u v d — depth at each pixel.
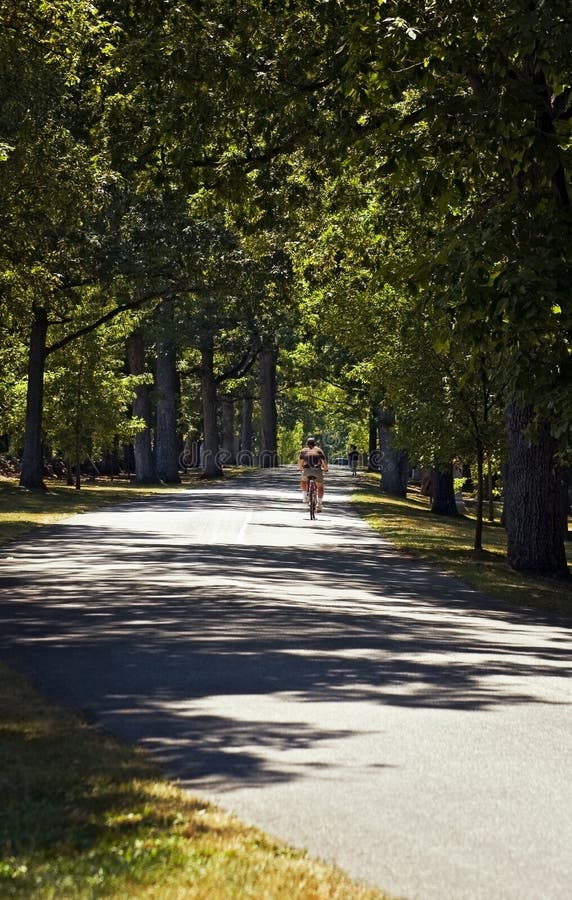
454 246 16.16
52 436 60.50
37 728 8.46
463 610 18.78
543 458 27.50
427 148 18.58
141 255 45.75
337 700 10.33
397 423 34.06
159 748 8.27
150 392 75.88
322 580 21.88
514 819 6.74
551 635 16.31
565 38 15.84
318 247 32.38
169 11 22.88
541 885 5.61
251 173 27.09
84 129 35.03
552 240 15.74
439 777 7.68
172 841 5.78
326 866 5.62
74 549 26.50
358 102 18.53
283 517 41.03
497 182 20.77
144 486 68.75
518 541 27.59
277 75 23.41
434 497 57.62
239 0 23.28
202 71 22.77
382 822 6.56
